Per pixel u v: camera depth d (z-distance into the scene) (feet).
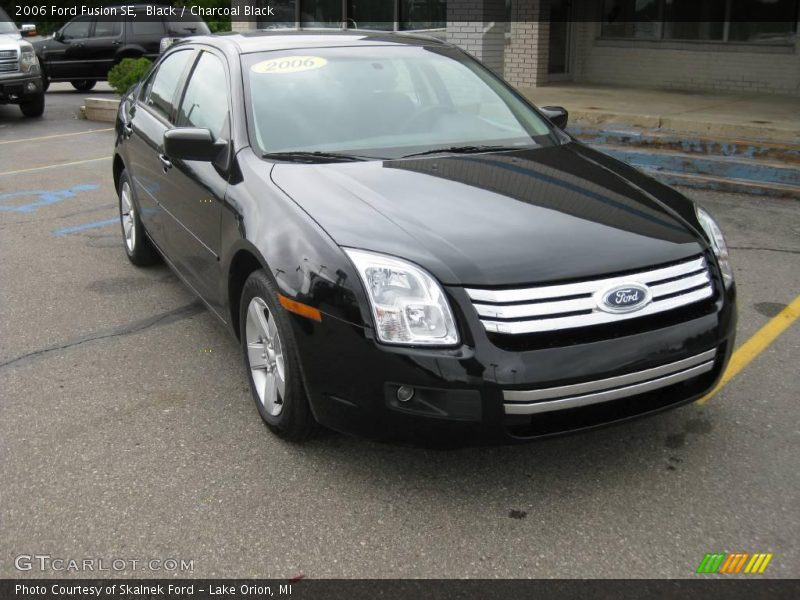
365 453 11.18
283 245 10.49
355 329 9.49
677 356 9.68
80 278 18.84
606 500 10.06
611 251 9.87
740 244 19.90
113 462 11.07
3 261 20.18
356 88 13.85
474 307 9.24
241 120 12.93
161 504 10.13
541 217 10.48
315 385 10.10
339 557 9.15
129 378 13.65
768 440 11.32
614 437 11.45
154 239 17.10
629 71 41.68
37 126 42.98
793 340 14.58
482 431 9.29
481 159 12.53
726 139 26.30
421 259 9.48
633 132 28.30
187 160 13.12
